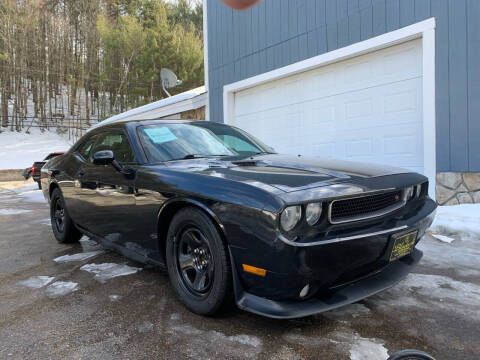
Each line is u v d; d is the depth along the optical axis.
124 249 3.01
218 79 9.70
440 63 5.41
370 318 2.26
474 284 2.82
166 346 1.94
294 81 7.84
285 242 1.80
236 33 9.01
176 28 31.22
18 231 5.21
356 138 6.75
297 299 1.97
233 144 3.40
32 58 31.05
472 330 2.10
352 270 2.03
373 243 2.03
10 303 2.56
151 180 2.56
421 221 2.35
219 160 2.78
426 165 5.63
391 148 6.23
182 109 10.87
